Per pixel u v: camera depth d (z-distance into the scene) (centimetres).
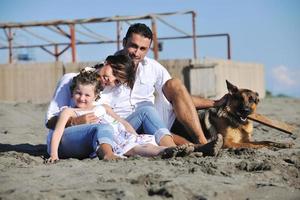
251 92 973
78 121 730
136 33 792
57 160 694
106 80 768
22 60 3316
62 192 514
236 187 562
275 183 601
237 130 970
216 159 700
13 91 2842
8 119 1482
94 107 743
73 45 2819
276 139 1081
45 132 1226
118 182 559
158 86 833
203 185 557
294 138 1096
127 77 782
